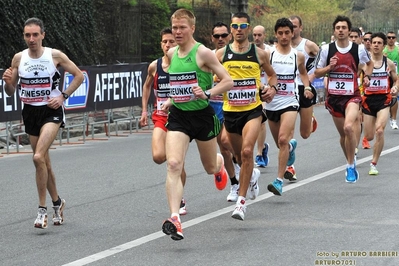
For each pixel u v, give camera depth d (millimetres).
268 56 12047
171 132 10359
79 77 11523
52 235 10766
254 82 11914
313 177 15625
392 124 25594
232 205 12781
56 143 22969
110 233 10805
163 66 11961
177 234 9500
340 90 14812
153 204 13047
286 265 8992
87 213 12297
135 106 27000
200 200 13281
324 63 14945
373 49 16906
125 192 14258
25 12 29688
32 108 11312
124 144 22531
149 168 17375
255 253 9547
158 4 38750
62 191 14414
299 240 10211
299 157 18656
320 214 11898
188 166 17422
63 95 11359
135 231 10914
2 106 19688
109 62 35188
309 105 15758
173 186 9844
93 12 33312
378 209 12227
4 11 28812
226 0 45219
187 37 10375
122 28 35938
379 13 80938
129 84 24781
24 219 11953
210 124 10602
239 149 12461
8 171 17312
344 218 11570
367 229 10797
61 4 31406
